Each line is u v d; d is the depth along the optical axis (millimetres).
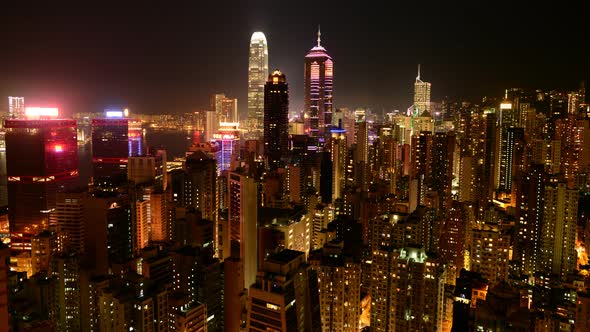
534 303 188625
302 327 139625
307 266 143750
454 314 181250
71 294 188500
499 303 152375
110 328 153750
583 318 160875
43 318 175250
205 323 169250
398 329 180625
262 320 131125
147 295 156250
